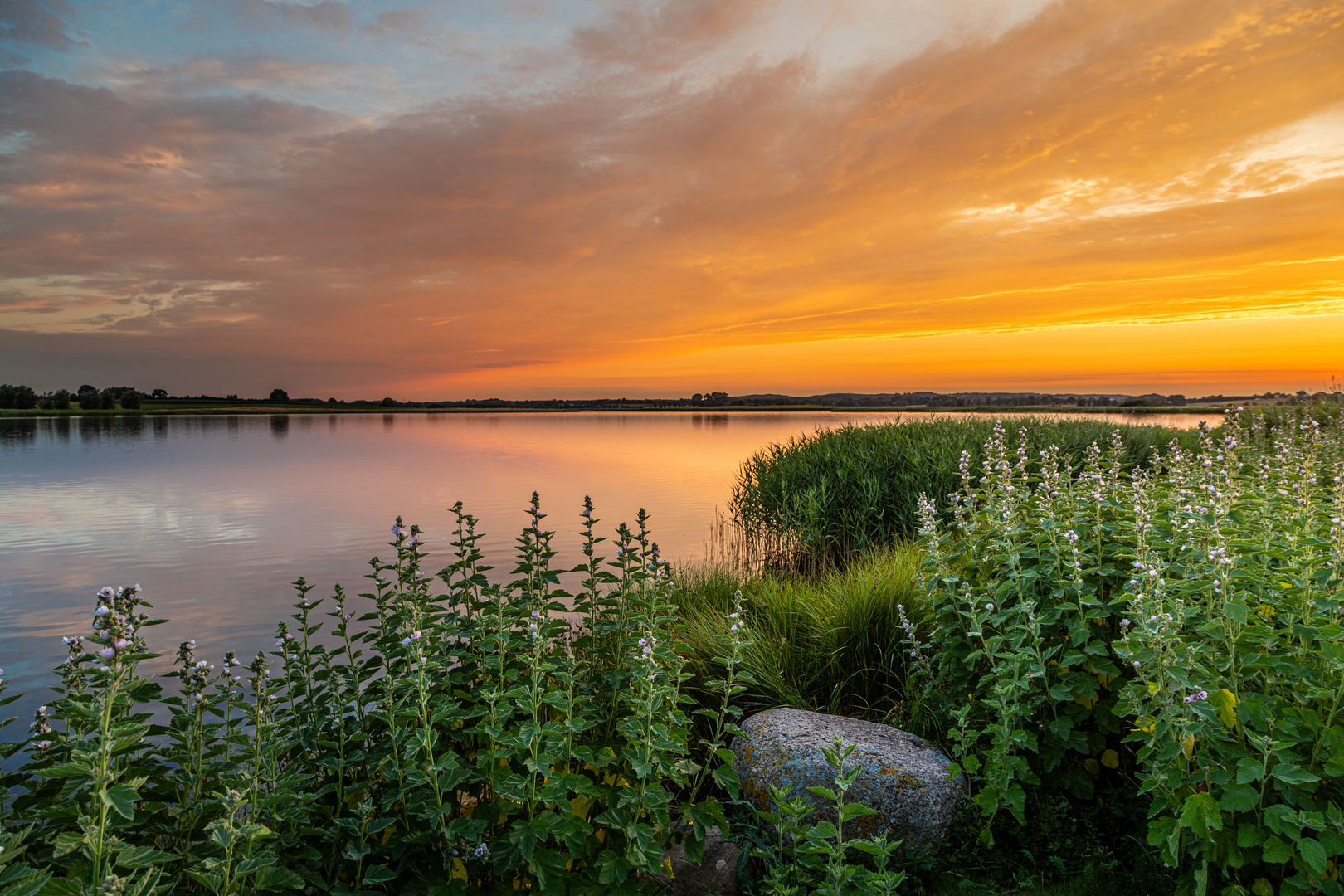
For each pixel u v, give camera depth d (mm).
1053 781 4051
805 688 5883
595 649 4168
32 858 2539
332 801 3480
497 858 2896
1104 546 4629
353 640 3836
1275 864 3090
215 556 15000
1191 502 4535
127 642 2434
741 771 4582
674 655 3850
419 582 3902
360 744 3584
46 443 57344
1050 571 4320
